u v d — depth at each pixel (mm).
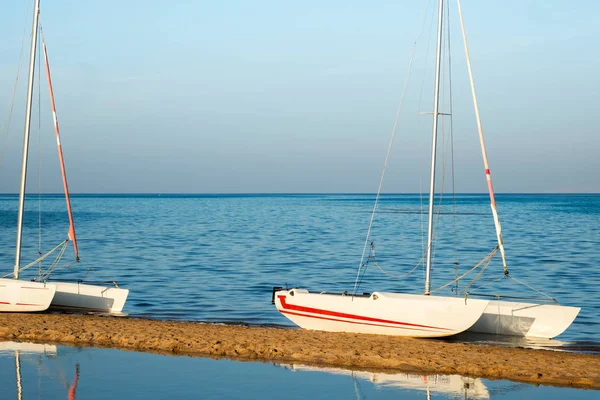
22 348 18125
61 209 139250
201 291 31000
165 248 51406
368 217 107875
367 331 20297
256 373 15805
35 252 47062
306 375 15680
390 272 38812
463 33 21469
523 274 37594
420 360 16734
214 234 67000
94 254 46531
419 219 100625
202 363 16672
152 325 21141
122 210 134625
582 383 15133
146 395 14008
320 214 119438
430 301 19562
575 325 23703
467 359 16906
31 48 24109
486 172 20875
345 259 45375
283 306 21578
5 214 109125
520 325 21016
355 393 14352
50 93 24844
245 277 36062
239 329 20688
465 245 55812
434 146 21328
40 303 23094
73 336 19297
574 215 109000
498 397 14156
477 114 21234
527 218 99812
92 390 14312
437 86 21406
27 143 24109
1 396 13828
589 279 35469
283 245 55219
